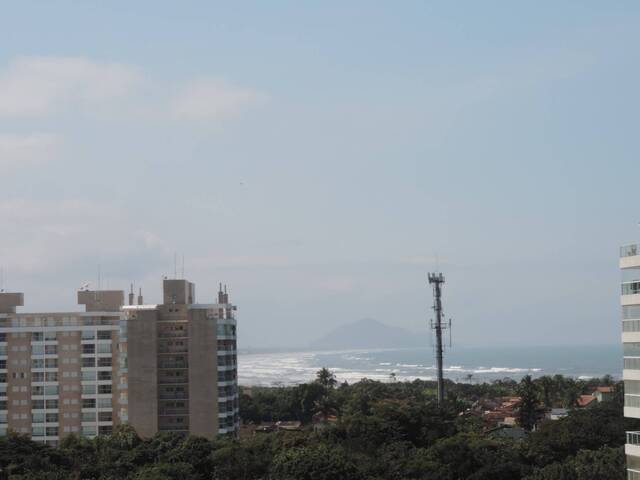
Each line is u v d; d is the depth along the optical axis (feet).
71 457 586.45
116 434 626.64
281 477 520.42
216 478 552.41
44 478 512.22
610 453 538.06
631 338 369.71
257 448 599.16
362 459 572.51
